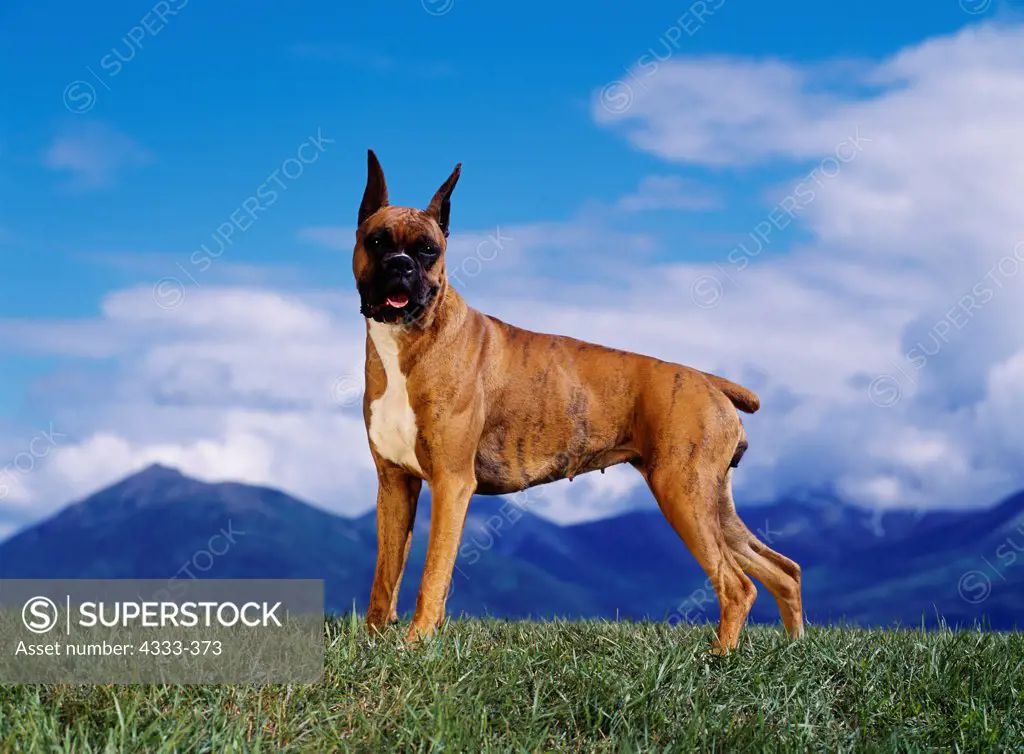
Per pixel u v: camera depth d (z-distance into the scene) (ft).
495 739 11.84
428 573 16.05
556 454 17.89
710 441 17.47
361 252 16.37
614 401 17.95
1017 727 13.80
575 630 18.28
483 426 17.11
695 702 13.35
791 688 14.58
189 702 11.89
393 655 13.83
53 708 11.21
